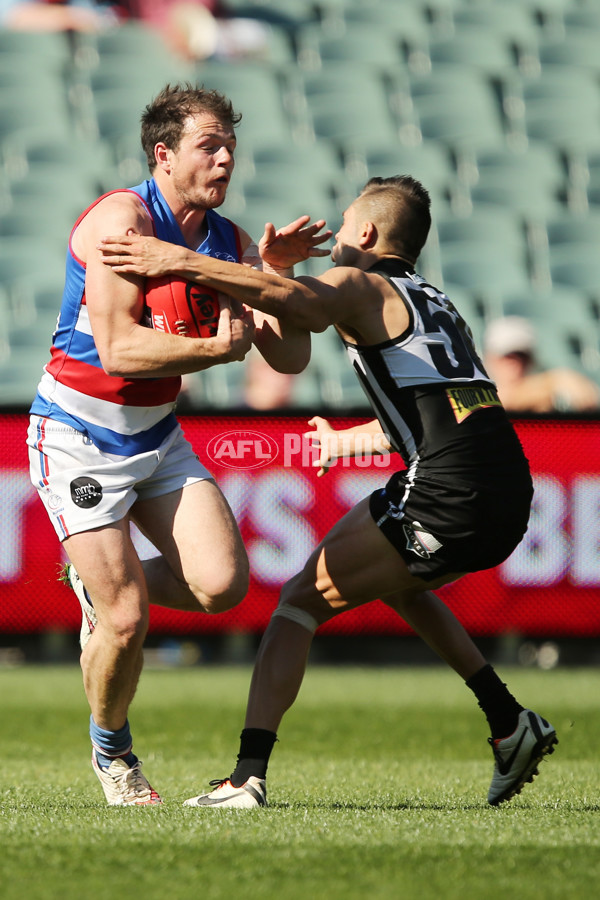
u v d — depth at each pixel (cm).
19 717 2006
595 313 4109
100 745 1080
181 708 2158
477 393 1058
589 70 5125
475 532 1023
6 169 4422
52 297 3950
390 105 4875
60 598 2642
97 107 4697
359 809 1021
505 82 4997
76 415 1070
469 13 5300
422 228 1123
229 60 5116
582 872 713
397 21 5281
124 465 1062
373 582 1055
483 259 4262
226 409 2580
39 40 4909
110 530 1048
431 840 822
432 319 1070
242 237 1166
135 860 743
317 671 2950
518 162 4669
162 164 1087
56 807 1023
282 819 920
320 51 5112
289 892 657
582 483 2656
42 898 643
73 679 2681
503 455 1044
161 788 1234
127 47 4931
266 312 1030
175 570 1080
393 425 1056
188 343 1022
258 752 1040
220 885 674
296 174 4506
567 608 2677
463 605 2700
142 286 1052
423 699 2345
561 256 4341
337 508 2623
